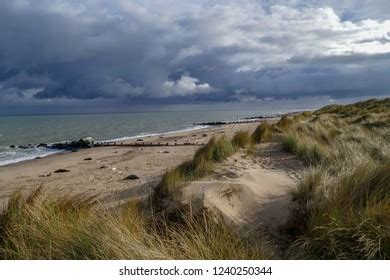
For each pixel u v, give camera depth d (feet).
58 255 11.98
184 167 27.89
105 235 12.11
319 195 16.25
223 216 16.33
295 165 30.42
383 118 60.90
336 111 108.78
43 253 12.19
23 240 12.63
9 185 34.45
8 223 14.66
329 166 25.46
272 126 60.54
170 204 17.87
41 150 79.82
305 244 13.28
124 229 12.61
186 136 94.17
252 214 17.49
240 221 16.44
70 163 50.85
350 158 27.12
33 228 13.51
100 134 131.03
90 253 11.75
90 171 40.42
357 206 14.74
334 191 15.85
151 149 65.10
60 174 39.81
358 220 13.10
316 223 13.87
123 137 111.34
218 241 12.80
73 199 18.25
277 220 16.58
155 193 20.21
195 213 16.35
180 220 16.37
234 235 14.16
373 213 13.30
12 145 90.89
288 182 23.97
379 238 12.04
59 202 17.29
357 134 40.47
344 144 32.37
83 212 15.79
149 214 17.46
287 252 13.29
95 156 59.16
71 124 236.84
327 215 13.96
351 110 101.45
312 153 32.48
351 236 12.66
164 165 41.14
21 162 58.75
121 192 25.40
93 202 18.81
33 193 18.31
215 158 31.63
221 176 24.89
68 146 82.64
